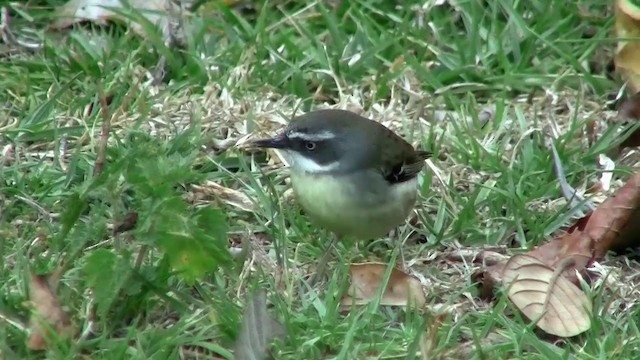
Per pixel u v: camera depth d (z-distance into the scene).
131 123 12.63
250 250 10.73
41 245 10.38
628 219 10.59
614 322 9.67
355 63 13.89
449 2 14.88
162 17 14.50
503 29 14.48
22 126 12.44
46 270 9.82
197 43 14.13
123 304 9.38
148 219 8.98
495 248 11.04
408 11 14.77
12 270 9.98
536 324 9.59
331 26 14.38
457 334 9.49
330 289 9.87
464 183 12.08
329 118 10.45
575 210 11.38
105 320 9.20
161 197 9.02
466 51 14.20
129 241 10.41
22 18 14.68
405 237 11.27
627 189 10.62
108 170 9.67
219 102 13.16
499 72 14.08
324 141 10.36
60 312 9.06
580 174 12.24
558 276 9.96
